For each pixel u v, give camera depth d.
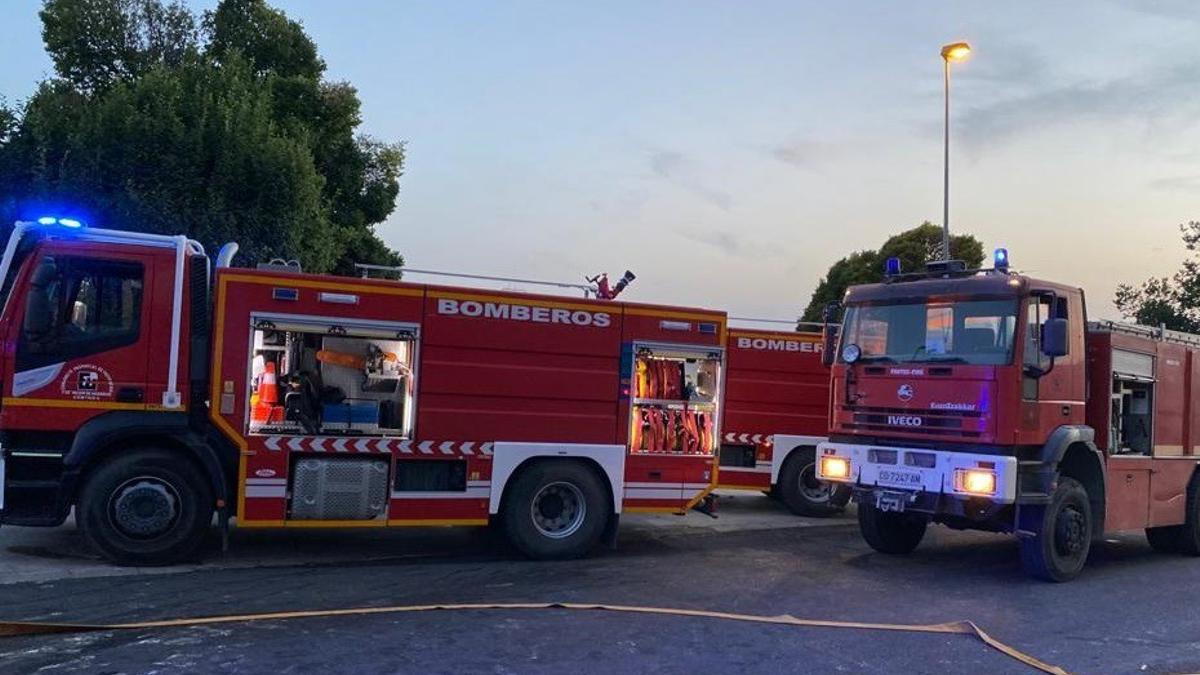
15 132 16.41
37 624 5.98
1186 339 11.38
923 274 9.71
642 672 5.59
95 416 7.93
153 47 24.20
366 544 9.84
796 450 13.45
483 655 5.79
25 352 7.78
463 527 11.14
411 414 8.75
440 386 8.85
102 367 7.95
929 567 9.66
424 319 8.82
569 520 9.41
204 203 16.92
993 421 8.40
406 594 7.47
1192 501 11.07
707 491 9.95
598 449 9.41
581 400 9.40
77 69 23.69
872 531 10.23
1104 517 9.62
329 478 8.42
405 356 8.85
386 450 8.66
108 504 7.88
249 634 6.05
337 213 26.48
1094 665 6.17
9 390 7.73
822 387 13.71
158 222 16.08
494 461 9.02
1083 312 9.42
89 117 16.62
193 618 6.41
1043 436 8.74
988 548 11.07
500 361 9.09
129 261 8.10
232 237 16.92
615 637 6.34
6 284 7.86
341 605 6.98
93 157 16.02
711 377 10.06
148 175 16.52
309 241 19.67
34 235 7.95
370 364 8.87
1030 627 7.15
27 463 7.80
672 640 6.32
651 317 9.72
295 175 18.05
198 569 8.16
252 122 17.95
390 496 8.67
